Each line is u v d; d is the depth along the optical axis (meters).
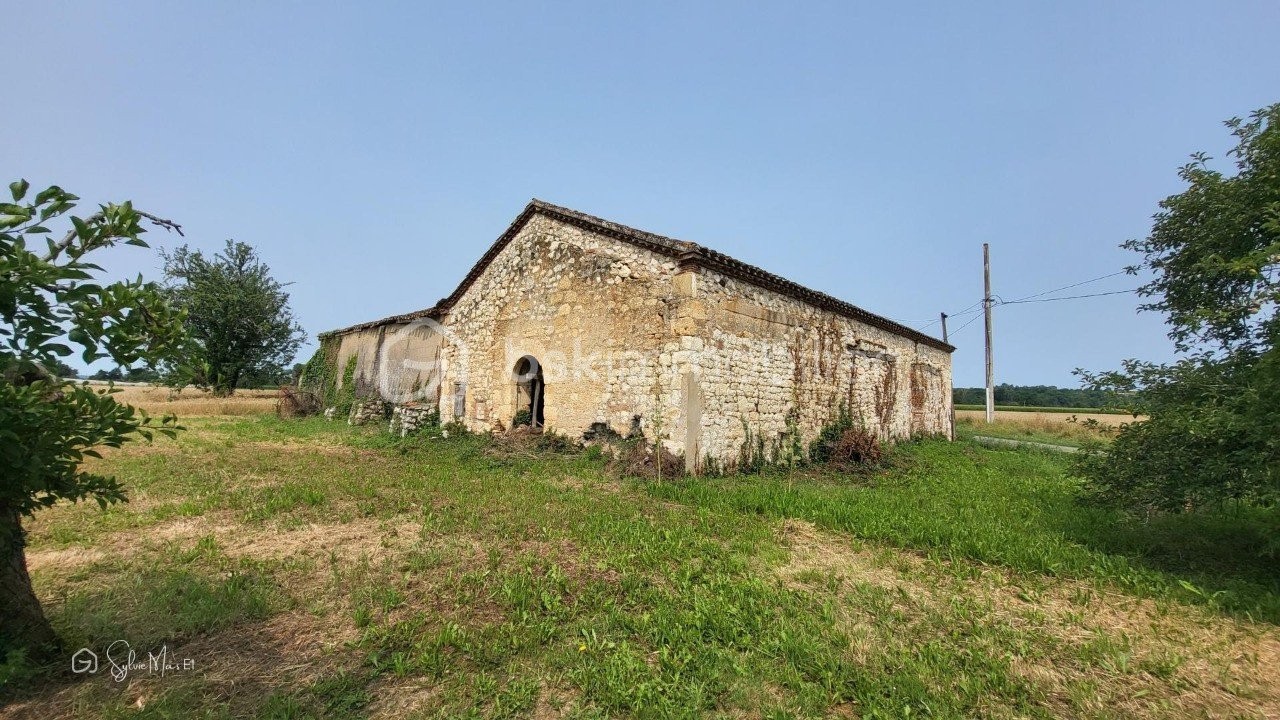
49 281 2.42
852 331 14.12
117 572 4.38
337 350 22.80
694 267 9.52
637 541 5.48
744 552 5.34
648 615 3.84
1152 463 5.17
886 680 3.16
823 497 7.76
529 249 12.73
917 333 17.28
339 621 3.66
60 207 2.53
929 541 5.77
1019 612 4.24
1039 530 6.43
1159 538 6.14
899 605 4.28
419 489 7.68
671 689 2.98
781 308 11.61
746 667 3.23
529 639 3.44
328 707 2.76
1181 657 3.56
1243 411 4.57
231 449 11.23
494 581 4.38
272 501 6.49
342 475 8.56
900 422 16.39
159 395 24.53
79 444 2.67
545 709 2.85
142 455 10.01
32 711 2.68
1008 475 11.28
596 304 10.98
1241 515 6.79
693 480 8.70
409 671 3.12
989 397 25.56
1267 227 4.78
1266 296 4.60
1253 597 4.49
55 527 5.46
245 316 27.30
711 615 3.81
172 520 5.82
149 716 2.63
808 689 3.06
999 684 3.17
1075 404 50.69
